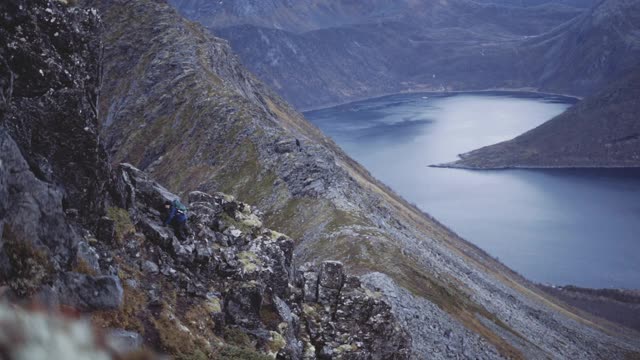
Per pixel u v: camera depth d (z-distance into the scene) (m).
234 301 37.09
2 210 22.02
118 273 29.25
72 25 30.55
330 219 190.50
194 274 36.16
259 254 43.31
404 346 47.22
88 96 31.27
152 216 37.19
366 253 171.12
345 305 47.22
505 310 193.38
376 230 187.25
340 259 170.62
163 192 39.50
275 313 40.00
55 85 28.69
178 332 29.12
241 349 32.03
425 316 144.12
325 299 47.44
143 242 33.50
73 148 29.28
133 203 35.56
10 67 27.09
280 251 44.88
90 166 30.03
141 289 30.12
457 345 140.50
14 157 23.53
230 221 45.94
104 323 24.97
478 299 184.38
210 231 41.81
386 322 47.06
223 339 33.59
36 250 23.17
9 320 9.26
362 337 46.00
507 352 152.50
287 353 36.44
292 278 47.38
